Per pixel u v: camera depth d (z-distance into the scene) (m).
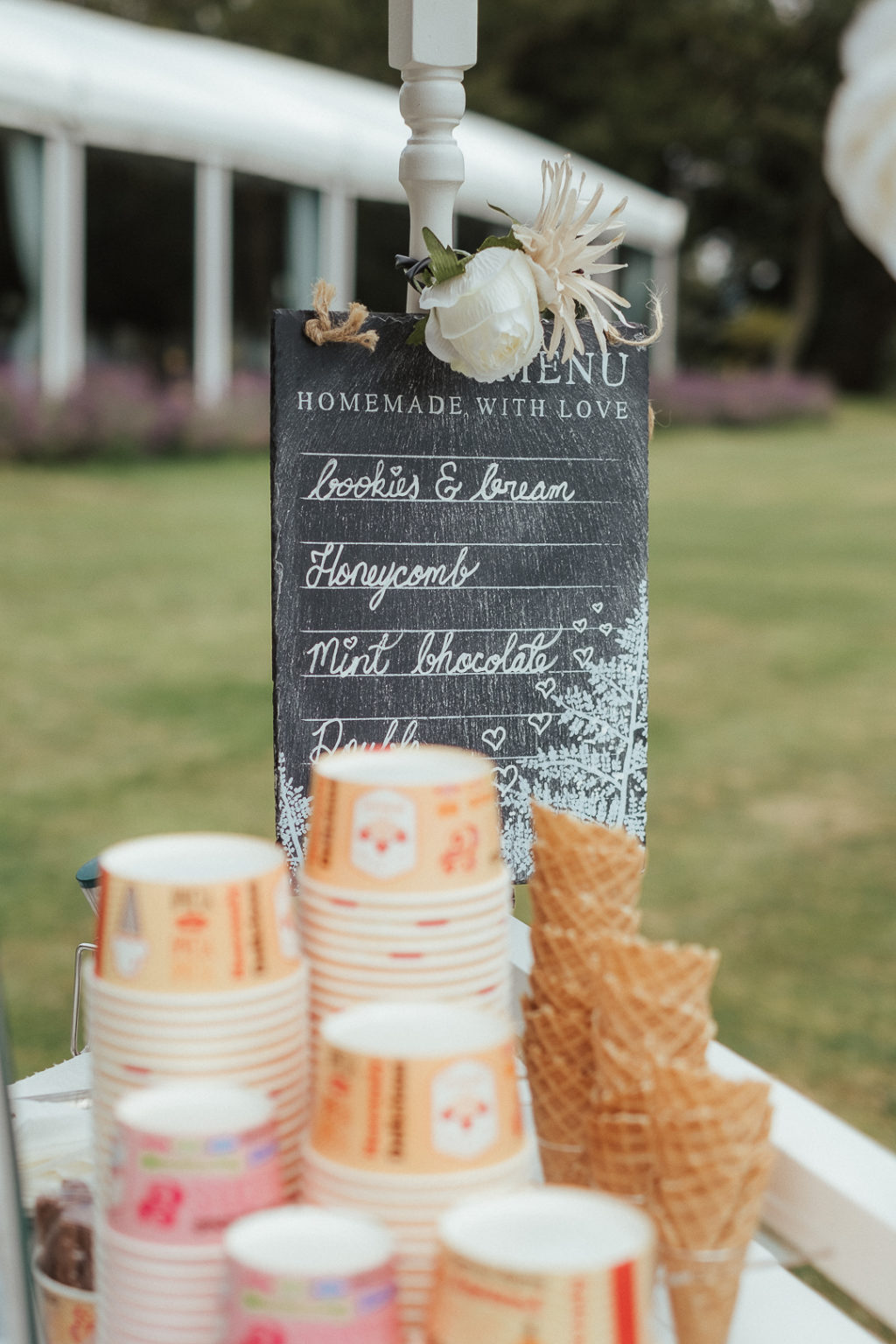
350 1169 0.78
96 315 19.52
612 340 1.63
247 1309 0.68
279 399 1.52
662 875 5.05
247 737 6.53
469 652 1.60
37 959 4.03
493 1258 0.67
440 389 1.57
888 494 15.20
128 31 14.34
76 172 12.84
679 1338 0.89
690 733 7.06
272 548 1.53
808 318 30.70
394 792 0.91
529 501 1.61
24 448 13.72
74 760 6.14
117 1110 0.80
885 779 6.38
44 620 8.55
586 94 29.25
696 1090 0.85
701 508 14.20
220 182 13.95
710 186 30.59
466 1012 0.84
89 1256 0.97
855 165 2.30
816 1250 0.96
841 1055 3.62
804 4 29.03
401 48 1.59
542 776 1.64
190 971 0.84
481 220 15.84
